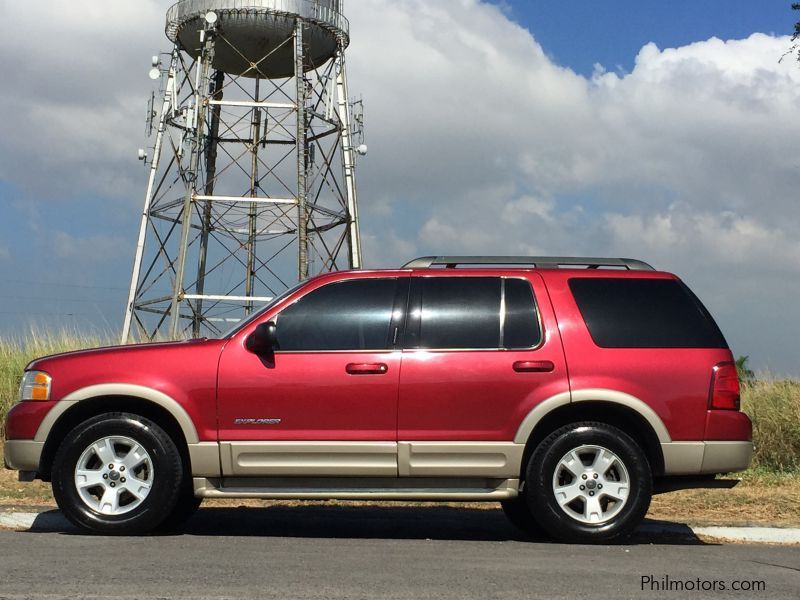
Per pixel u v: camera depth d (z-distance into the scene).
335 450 7.18
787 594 5.48
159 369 7.29
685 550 6.97
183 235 23.03
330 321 7.41
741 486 10.30
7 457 7.39
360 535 7.63
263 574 5.73
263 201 23.34
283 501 9.40
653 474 7.36
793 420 11.59
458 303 7.45
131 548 6.57
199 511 8.71
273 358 7.27
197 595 5.16
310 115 24.97
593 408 7.36
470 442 7.19
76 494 7.20
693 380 7.29
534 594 5.33
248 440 7.20
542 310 7.41
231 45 23.66
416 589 5.40
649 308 7.46
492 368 7.25
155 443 7.20
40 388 7.35
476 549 6.82
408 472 7.20
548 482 7.15
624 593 5.41
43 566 5.88
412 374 7.23
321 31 24.05
